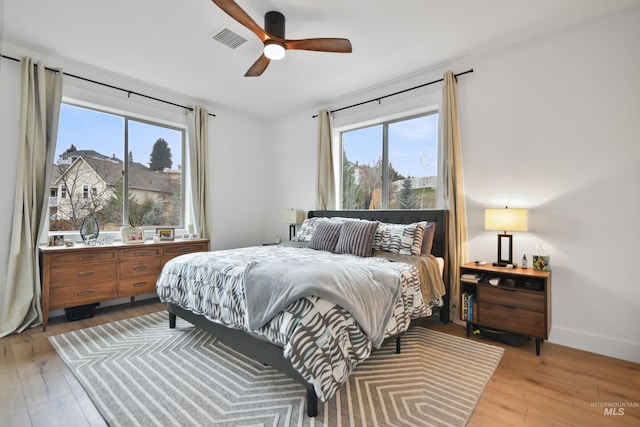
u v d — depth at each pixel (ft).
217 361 7.20
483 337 8.75
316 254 10.00
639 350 7.34
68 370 6.72
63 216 10.99
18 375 6.48
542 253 8.80
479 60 10.14
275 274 6.14
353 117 13.71
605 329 7.84
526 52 9.21
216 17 8.14
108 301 11.64
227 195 15.65
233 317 6.58
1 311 8.99
